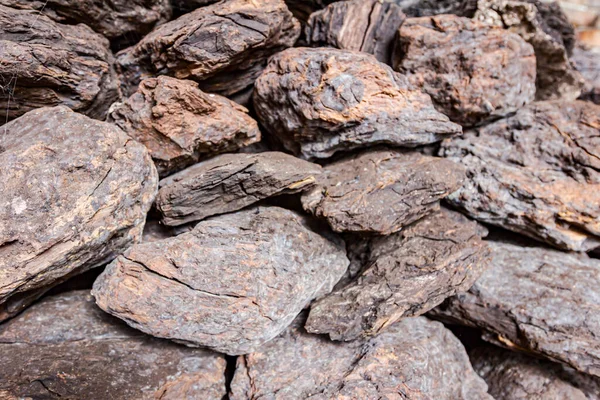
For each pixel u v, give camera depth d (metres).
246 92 2.17
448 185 1.91
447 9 2.59
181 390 1.54
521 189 2.08
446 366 1.93
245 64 2.04
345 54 1.92
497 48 2.16
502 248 2.21
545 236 2.08
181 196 1.71
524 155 2.19
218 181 1.72
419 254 1.87
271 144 2.22
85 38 1.83
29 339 1.53
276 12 1.90
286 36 2.11
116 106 1.85
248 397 1.67
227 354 1.74
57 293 1.75
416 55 2.17
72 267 1.48
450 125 2.03
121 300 1.51
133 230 1.67
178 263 1.58
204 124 1.80
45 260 1.36
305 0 2.45
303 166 1.85
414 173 1.88
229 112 1.88
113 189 1.50
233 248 1.66
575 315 1.88
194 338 1.59
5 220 1.30
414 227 2.03
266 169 1.73
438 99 2.22
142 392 1.48
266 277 1.66
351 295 1.81
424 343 1.90
